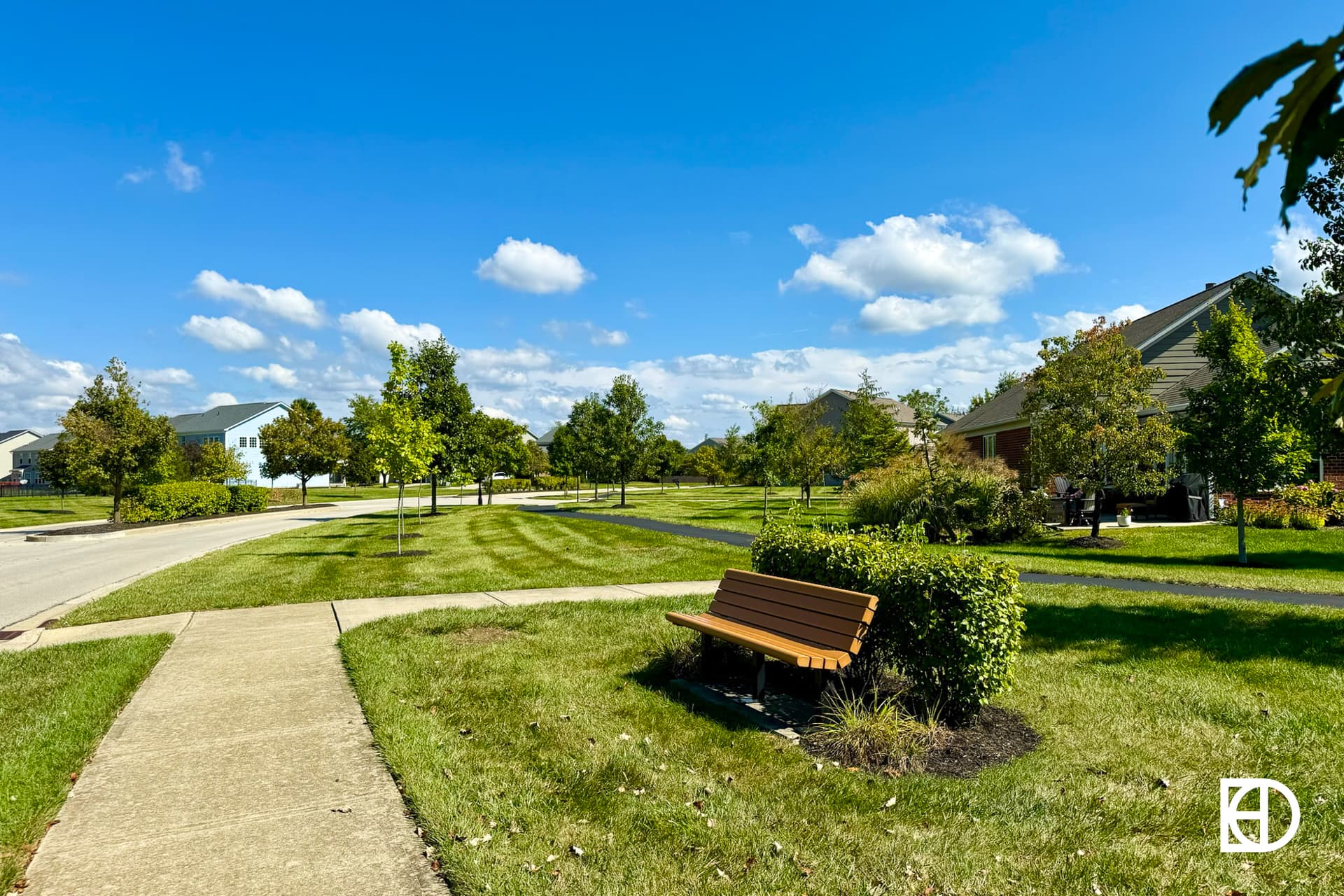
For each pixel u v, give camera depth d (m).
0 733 5.04
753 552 7.39
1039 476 16.91
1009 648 5.21
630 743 4.93
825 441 27.62
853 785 4.30
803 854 3.55
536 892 3.22
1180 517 19.86
